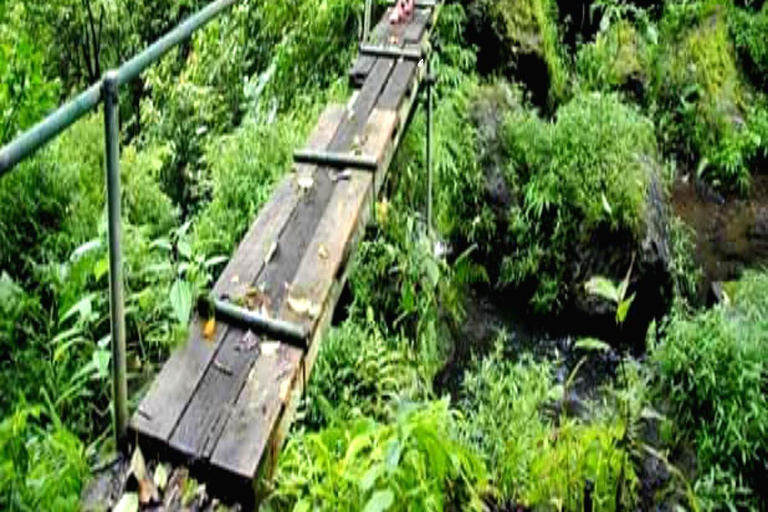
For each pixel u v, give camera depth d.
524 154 4.92
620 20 6.65
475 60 5.49
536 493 2.65
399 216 3.87
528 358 3.98
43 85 3.71
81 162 3.53
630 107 5.95
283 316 2.20
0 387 2.44
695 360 3.43
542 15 6.07
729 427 3.22
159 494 1.74
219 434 1.83
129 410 2.03
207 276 2.53
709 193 6.07
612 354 4.30
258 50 4.99
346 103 3.66
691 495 2.79
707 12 6.93
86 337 2.65
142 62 1.72
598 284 2.83
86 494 1.75
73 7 5.66
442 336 4.00
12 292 2.71
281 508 2.10
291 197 2.73
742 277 4.61
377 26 4.46
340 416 2.76
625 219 4.57
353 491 2.15
